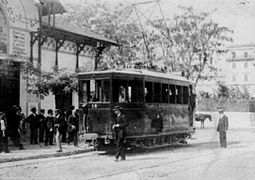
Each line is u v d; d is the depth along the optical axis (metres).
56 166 12.39
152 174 10.81
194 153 16.36
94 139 15.47
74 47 25.02
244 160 13.81
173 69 32.03
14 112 15.64
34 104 21.23
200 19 31.17
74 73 20.58
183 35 31.53
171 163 13.16
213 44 31.88
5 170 11.58
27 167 12.13
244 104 38.78
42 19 23.75
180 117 19.25
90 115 15.77
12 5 19.98
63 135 19.67
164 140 18.20
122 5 30.80
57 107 23.42
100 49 26.59
